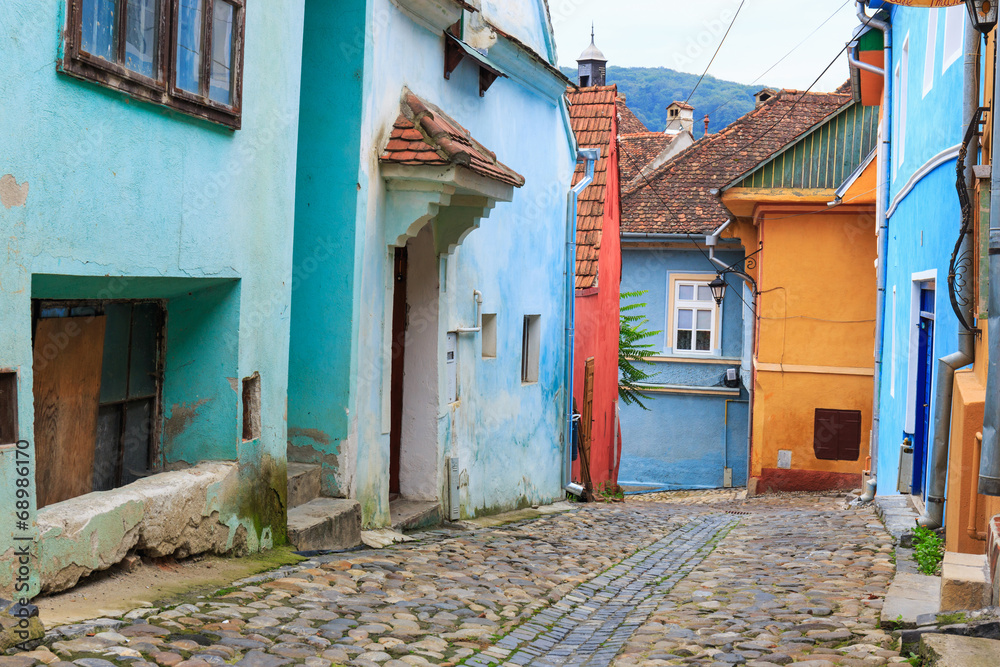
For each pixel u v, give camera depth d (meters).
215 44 5.79
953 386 7.55
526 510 13.19
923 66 10.26
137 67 5.04
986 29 5.88
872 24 13.64
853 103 18.89
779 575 7.48
